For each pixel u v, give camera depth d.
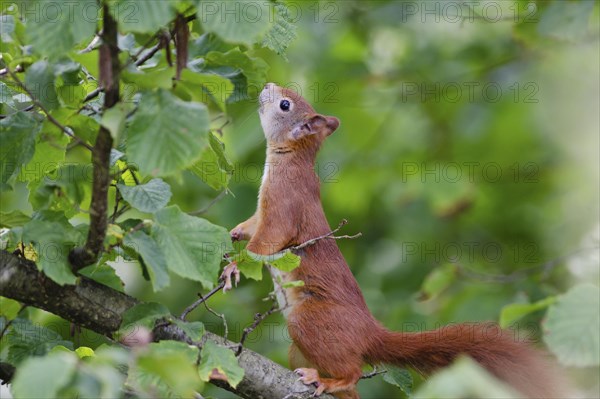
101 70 6.96
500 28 19.80
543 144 19.58
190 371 6.32
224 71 8.02
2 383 8.58
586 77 19.47
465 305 15.32
